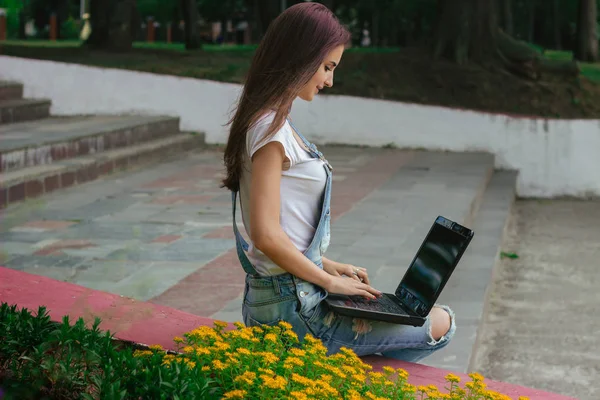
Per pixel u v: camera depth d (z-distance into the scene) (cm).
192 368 280
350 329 326
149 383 262
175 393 255
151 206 850
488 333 642
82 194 908
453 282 656
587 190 1308
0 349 299
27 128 1125
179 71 1402
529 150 1317
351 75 1458
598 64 1900
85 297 408
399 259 657
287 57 298
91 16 1644
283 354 299
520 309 704
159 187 964
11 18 3459
